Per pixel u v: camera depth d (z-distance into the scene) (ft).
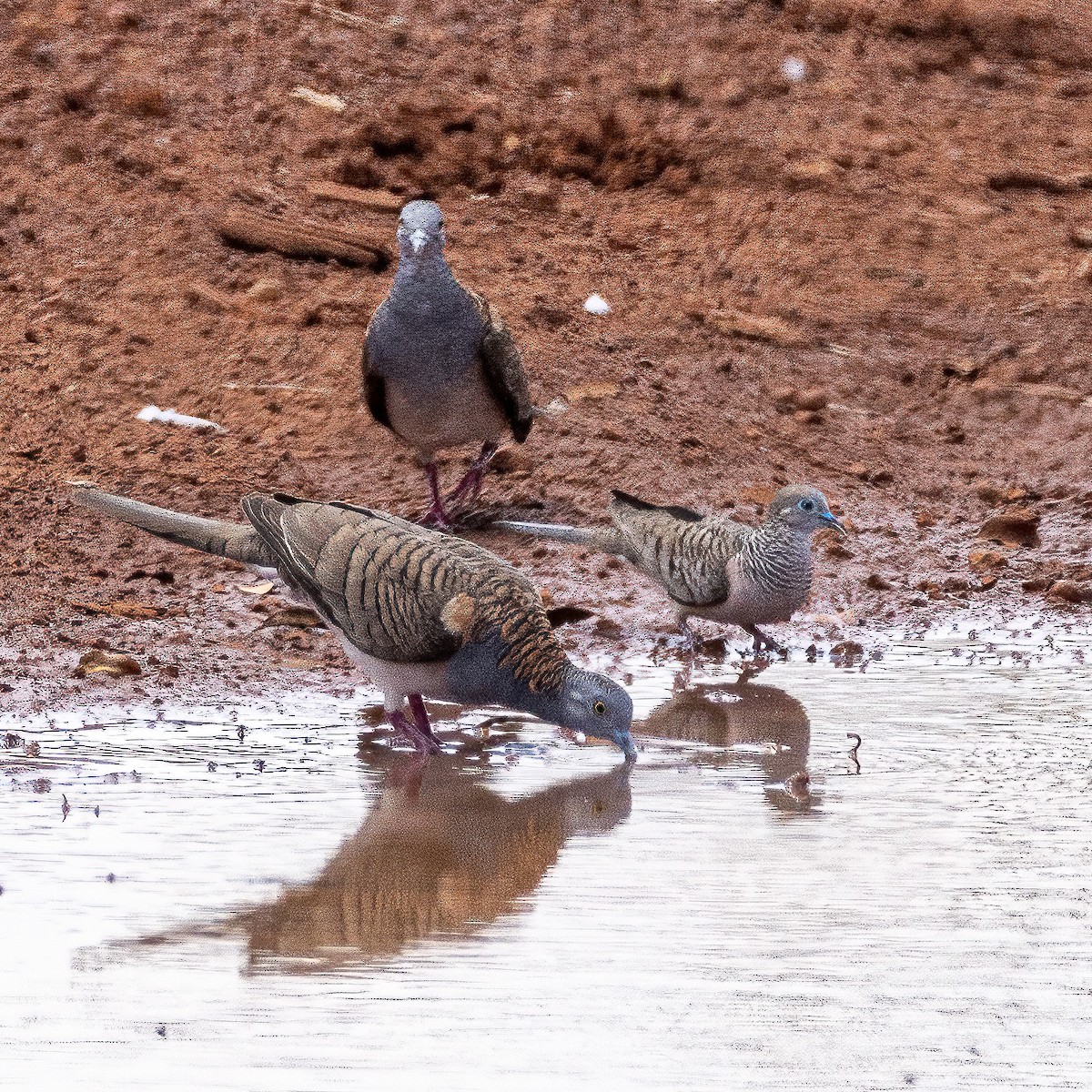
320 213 59.62
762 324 57.67
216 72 64.13
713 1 67.62
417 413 46.50
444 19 66.44
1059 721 36.32
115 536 46.78
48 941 24.09
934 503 51.83
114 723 35.42
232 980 22.91
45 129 62.13
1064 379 56.49
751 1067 20.47
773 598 41.60
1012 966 23.34
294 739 34.76
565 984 22.80
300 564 34.83
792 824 29.43
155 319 55.72
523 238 60.29
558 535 45.83
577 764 33.37
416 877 26.73
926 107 65.57
